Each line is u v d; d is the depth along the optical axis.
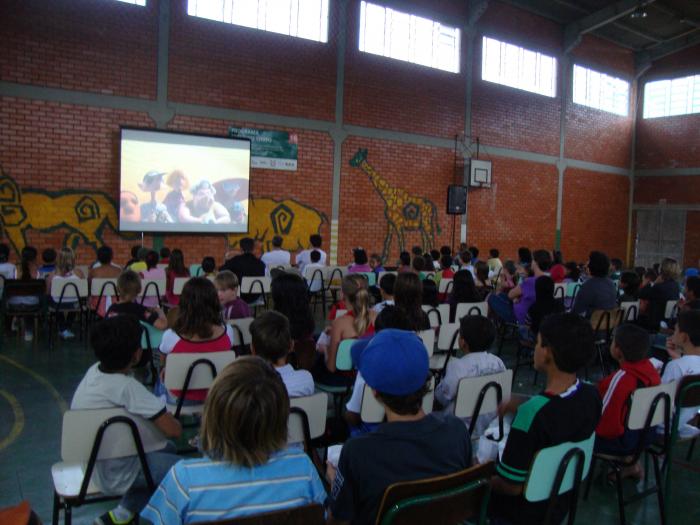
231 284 4.23
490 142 11.47
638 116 14.44
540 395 1.87
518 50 11.81
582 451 1.86
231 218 8.41
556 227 12.89
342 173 9.55
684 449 3.64
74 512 2.61
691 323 2.96
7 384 4.42
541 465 1.78
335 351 3.34
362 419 2.55
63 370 4.81
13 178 6.94
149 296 5.83
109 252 5.75
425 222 10.68
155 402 2.08
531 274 6.95
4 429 3.57
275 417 1.36
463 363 2.76
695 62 13.30
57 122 7.15
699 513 2.81
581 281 8.01
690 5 11.36
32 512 1.12
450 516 1.52
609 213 14.09
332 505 1.55
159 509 1.35
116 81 7.50
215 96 8.23
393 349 1.56
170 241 8.04
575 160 13.12
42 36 7.01
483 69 11.27
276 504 1.36
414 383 1.55
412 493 1.42
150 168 7.74
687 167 13.59
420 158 10.48
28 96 6.96
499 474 1.86
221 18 8.27
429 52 10.49
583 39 12.89
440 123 10.70
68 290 5.49
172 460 2.12
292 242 9.11
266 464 1.38
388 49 9.98
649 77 14.19
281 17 8.80
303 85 9.04
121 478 2.05
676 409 2.65
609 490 3.00
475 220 11.41
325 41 9.23
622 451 2.57
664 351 4.70
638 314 5.62
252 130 8.59
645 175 14.35
